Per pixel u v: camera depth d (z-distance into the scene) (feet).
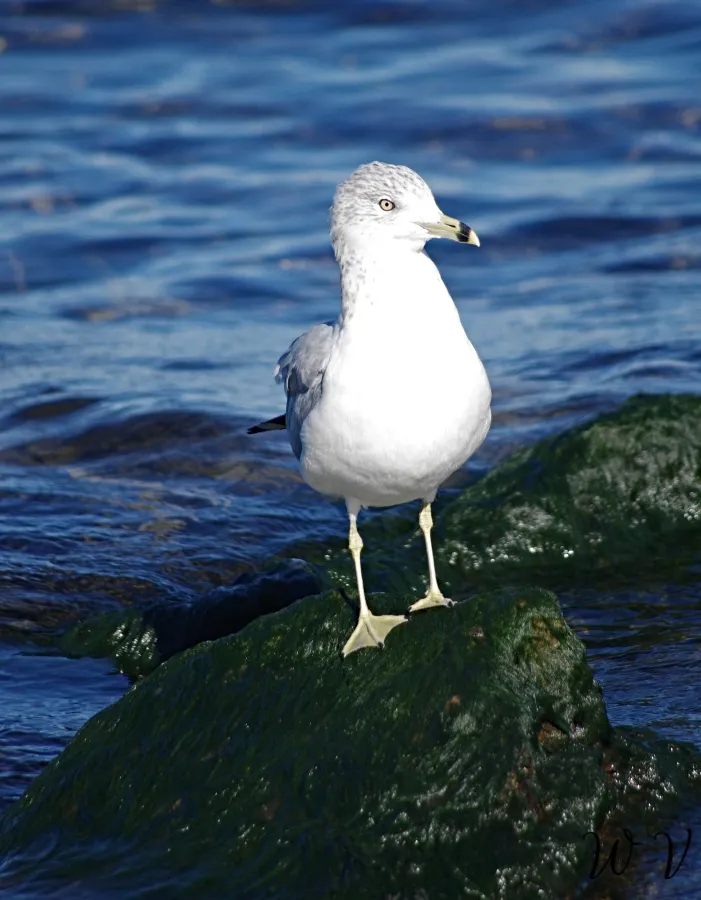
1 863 28.66
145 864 27.73
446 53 101.45
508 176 84.64
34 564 43.47
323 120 91.66
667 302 66.64
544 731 28.53
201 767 28.96
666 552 44.34
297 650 30.19
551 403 55.47
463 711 27.89
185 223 79.30
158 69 100.37
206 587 43.16
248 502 48.47
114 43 104.22
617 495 45.21
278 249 75.97
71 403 56.65
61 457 52.47
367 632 29.81
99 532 45.91
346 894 26.32
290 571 40.91
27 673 38.24
